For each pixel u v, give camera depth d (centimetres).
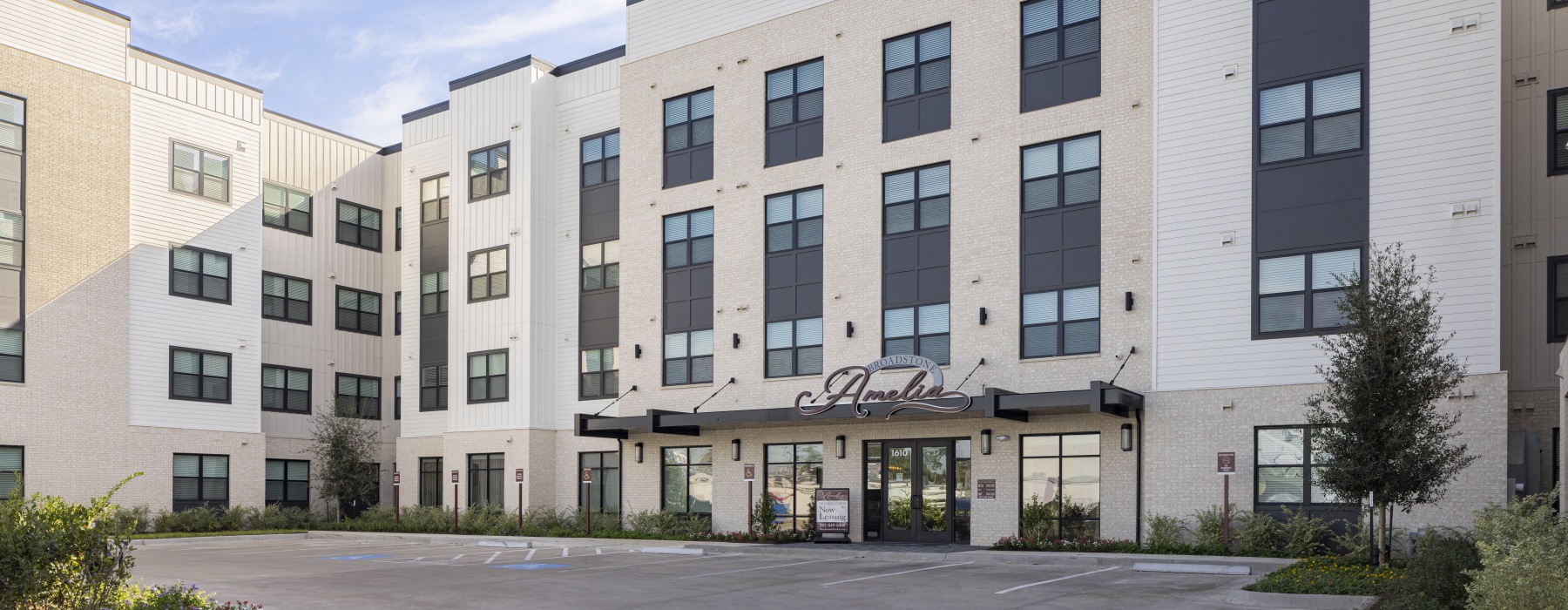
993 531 2578
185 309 3534
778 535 2772
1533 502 1567
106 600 1210
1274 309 2262
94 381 3281
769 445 2958
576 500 3394
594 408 3381
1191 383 2339
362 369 4125
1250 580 1867
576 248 3491
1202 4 2403
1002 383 2581
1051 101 2595
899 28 2822
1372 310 1816
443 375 3781
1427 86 2159
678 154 3192
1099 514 2450
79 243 3281
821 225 2902
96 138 3347
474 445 3528
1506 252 2219
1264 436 2256
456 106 3706
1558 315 2159
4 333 3098
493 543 2970
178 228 3541
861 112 2862
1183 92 2408
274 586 1852
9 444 3069
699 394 3056
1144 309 2423
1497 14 2108
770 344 2950
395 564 2266
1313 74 2272
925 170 2761
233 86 3744
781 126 3000
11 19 3172
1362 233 2186
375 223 4238
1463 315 2083
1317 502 2188
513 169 3534
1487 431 2038
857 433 2806
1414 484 1759
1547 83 2219
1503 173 2238
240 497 3628
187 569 2161
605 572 2083
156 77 3531
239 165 3738
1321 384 2188
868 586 1841
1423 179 2144
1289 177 2273
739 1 3122
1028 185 2616
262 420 3784
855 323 2802
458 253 3650
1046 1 2628
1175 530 2294
